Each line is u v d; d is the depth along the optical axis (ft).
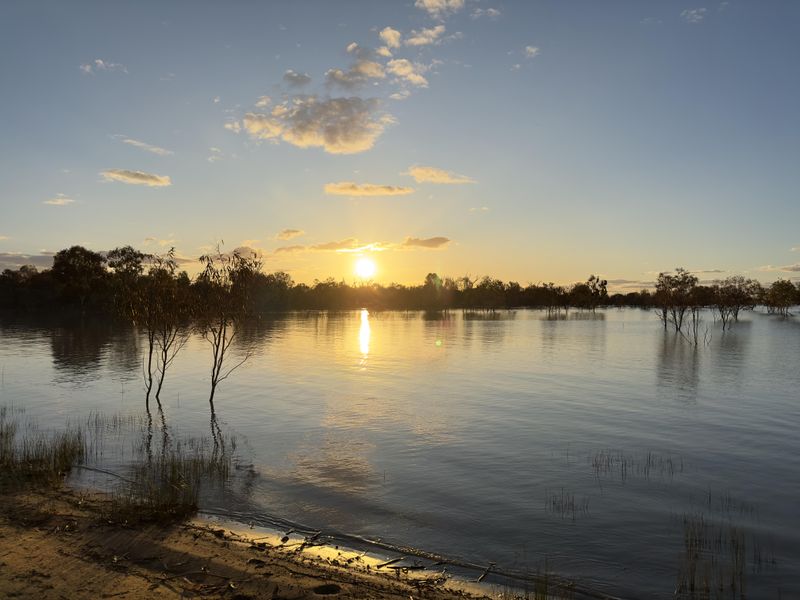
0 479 43.29
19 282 488.44
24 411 75.00
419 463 51.88
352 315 469.16
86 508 37.22
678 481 47.14
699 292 283.59
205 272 83.05
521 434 64.03
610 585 28.89
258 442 59.26
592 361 141.79
